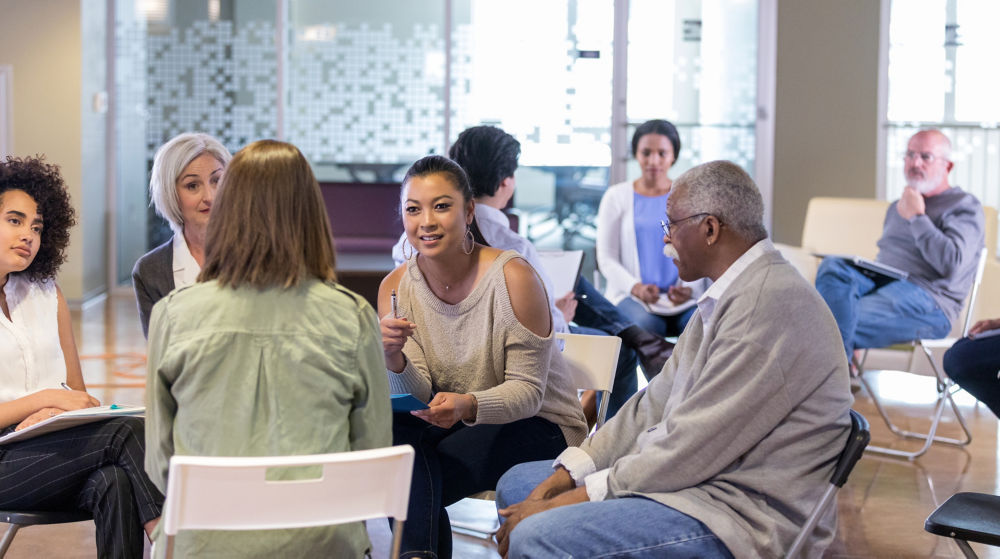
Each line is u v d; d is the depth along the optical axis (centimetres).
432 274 270
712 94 859
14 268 263
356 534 200
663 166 529
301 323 191
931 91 836
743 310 213
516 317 262
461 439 271
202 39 873
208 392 189
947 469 439
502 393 255
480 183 335
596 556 204
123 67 878
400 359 257
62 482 239
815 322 212
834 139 845
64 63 813
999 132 834
